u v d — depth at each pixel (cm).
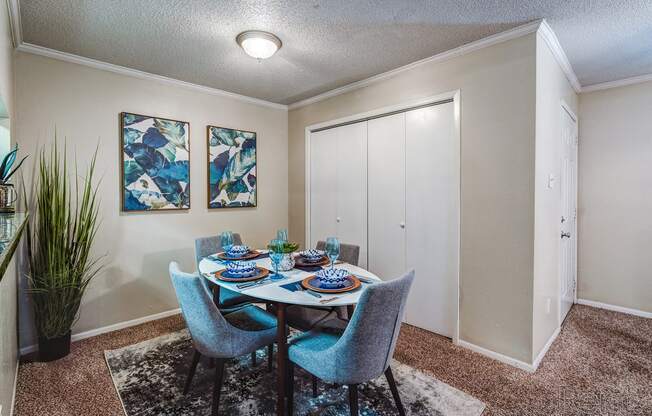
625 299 329
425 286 284
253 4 196
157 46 249
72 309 238
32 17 208
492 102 237
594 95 339
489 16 210
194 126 338
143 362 230
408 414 177
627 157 324
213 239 297
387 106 305
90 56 266
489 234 239
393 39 240
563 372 219
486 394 195
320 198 382
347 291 172
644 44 247
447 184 268
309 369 161
